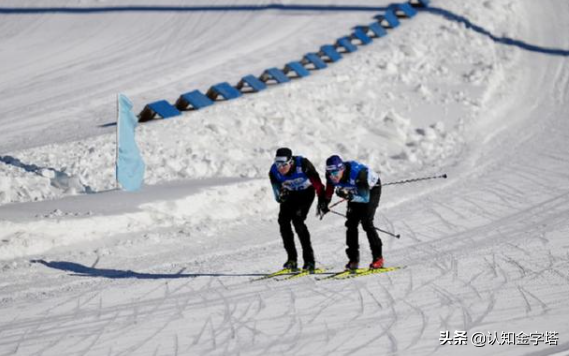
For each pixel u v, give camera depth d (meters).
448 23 107.69
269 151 63.81
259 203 51.47
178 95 80.56
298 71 86.00
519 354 22.45
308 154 64.88
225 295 31.00
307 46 101.12
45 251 39.72
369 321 26.41
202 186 50.50
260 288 31.92
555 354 22.36
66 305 30.44
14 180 49.59
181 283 33.56
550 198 50.81
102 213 43.28
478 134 75.38
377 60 93.88
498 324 25.44
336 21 112.50
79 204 45.25
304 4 121.19
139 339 25.53
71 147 59.12
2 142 64.12
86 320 28.14
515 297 28.58
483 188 55.72
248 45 103.06
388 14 108.31
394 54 95.62
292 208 33.31
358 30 101.81
